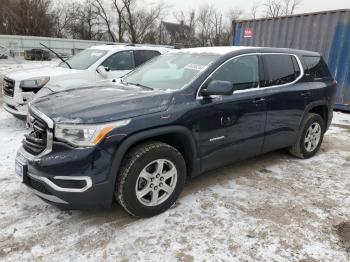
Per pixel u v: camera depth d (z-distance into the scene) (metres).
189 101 3.35
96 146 2.75
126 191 2.97
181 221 3.20
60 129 2.79
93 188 2.80
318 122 5.07
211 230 3.07
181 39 57.09
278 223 3.23
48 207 3.38
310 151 5.08
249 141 4.03
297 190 3.97
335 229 3.17
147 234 2.98
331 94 5.21
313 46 9.30
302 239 2.99
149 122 3.01
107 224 3.12
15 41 40.56
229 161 3.92
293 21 9.68
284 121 4.45
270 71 4.28
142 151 3.01
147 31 54.56
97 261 2.63
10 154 4.75
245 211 3.43
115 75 7.04
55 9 55.75
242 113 3.83
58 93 3.57
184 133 3.29
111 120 2.83
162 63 4.21
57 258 2.65
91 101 3.09
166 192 3.29
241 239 2.96
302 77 4.75
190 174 3.55
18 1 50.91
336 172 4.59
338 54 8.82
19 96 5.96
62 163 2.74
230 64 3.82
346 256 2.78
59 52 41.19
